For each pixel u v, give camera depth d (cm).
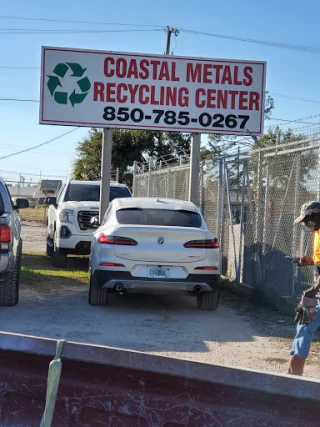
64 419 259
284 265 849
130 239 786
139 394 253
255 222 984
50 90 1111
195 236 796
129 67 1117
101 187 1207
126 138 3444
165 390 250
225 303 930
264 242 923
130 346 642
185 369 245
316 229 482
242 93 1125
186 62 1119
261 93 1123
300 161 798
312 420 237
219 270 814
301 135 846
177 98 1120
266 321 795
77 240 1248
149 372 249
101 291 840
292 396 235
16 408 264
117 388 255
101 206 1207
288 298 834
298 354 459
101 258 792
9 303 827
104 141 1194
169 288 787
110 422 255
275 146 875
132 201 898
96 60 1115
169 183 1532
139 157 3478
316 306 458
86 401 257
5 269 750
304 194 784
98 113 1119
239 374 240
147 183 1806
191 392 248
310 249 762
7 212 808
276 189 890
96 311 819
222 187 1158
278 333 725
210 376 243
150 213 852
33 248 1803
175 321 780
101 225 909
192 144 1155
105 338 673
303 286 792
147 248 783
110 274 785
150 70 1118
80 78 1115
